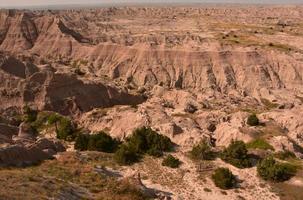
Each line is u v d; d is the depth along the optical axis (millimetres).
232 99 116812
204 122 85438
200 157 66312
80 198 44688
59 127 84438
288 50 149750
